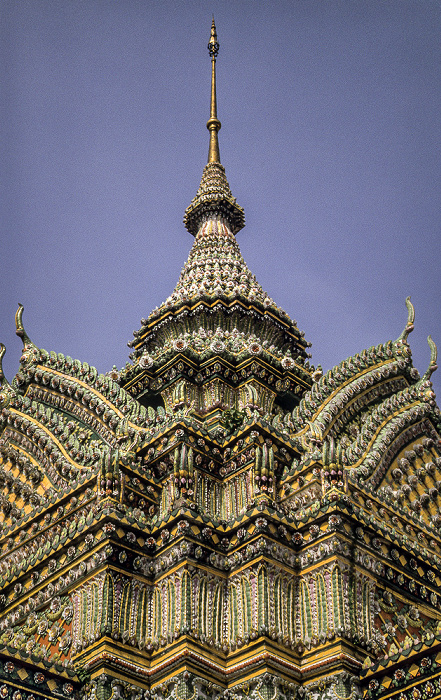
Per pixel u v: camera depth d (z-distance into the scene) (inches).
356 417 941.2
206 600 669.3
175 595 665.0
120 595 664.4
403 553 724.0
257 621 649.6
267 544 674.2
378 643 660.1
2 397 934.4
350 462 826.8
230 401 938.7
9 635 689.6
